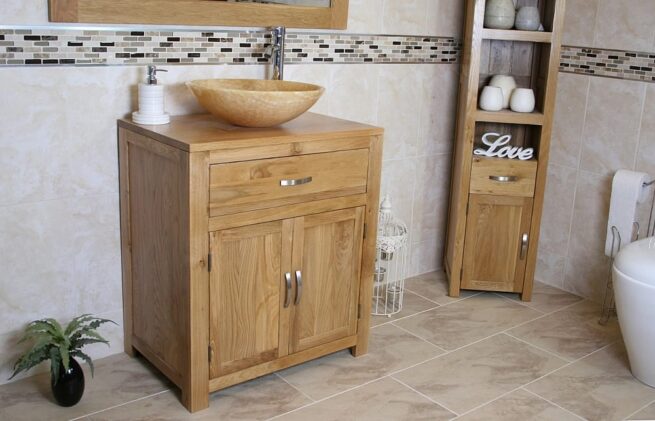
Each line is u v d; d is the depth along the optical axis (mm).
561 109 3121
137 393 2205
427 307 2943
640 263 2311
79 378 2109
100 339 2174
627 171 2859
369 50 2832
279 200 2143
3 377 2223
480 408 2213
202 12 2336
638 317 2311
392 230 3008
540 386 2365
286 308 2260
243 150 2021
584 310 2998
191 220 1971
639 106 2850
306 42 2645
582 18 2982
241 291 2139
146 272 2250
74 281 2303
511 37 2785
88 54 2166
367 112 2904
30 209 2164
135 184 2232
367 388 2299
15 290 2189
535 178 2914
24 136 2105
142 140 2137
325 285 2342
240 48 2486
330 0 2635
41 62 2088
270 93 2061
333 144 2219
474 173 2910
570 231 3170
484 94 2920
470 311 2926
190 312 2039
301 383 2312
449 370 2438
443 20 3035
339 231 2324
